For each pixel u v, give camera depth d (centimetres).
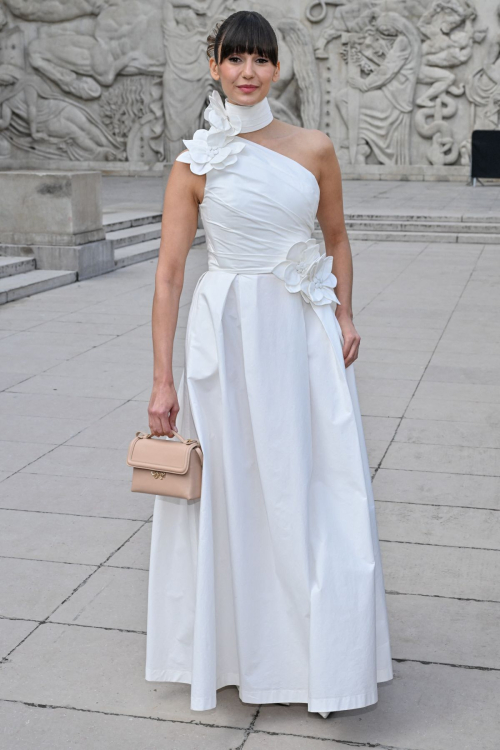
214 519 241
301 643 242
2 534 371
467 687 266
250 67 227
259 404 235
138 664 279
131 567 343
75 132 2270
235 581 237
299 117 2138
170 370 238
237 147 232
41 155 2312
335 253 258
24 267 972
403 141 2080
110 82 2220
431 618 304
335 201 250
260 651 242
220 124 232
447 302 866
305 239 239
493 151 1884
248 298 236
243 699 244
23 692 264
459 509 395
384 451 470
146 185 1981
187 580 250
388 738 242
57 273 969
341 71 2081
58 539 367
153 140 2230
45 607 313
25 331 750
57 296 903
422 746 239
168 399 236
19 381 601
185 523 248
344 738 242
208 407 239
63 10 2214
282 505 234
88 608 312
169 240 239
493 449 472
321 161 242
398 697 261
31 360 656
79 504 402
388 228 1366
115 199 1655
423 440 487
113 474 438
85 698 261
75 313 823
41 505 401
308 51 2073
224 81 231
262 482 236
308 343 242
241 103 232
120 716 252
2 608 312
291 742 240
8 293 870
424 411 538
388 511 394
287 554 235
